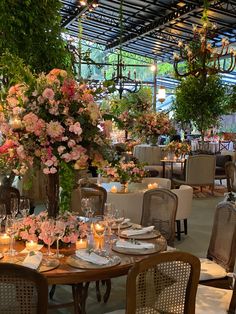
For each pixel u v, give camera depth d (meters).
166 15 10.38
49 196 2.77
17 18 3.64
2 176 3.79
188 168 8.03
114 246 2.75
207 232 5.67
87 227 2.85
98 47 15.39
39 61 3.89
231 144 13.28
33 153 2.57
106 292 3.47
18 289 1.85
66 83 2.57
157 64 15.72
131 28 12.20
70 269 2.33
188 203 5.21
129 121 9.63
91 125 2.62
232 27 10.19
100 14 11.59
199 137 13.31
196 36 9.17
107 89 2.88
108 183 5.50
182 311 2.11
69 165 2.64
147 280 1.96
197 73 7.80
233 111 11.12
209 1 7.59
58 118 2.56
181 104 10.26
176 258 2.00
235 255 2.90
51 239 2.57
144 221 3.72
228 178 7.05
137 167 5.55
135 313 1.96
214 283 2.95
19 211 2.97
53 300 3.50
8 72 3.34
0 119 2.59
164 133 9.69
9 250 2.58
